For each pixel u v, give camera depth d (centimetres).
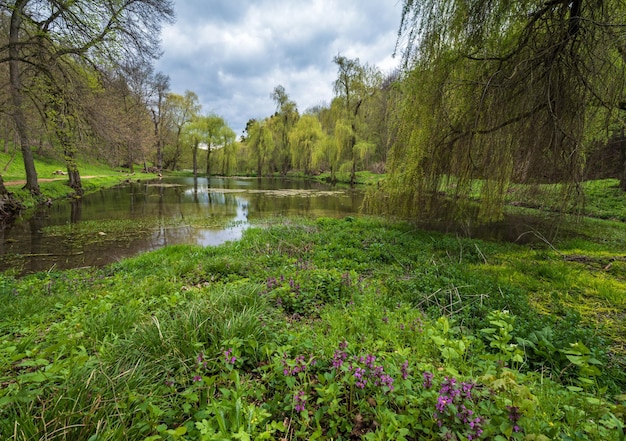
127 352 222
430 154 741
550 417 167
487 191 689
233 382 204
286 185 2828
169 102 4184
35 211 1284
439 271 480
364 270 525
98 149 1330
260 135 3612
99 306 315
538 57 534
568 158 569
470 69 644
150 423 157
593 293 409
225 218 1216
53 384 179
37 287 453
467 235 760
